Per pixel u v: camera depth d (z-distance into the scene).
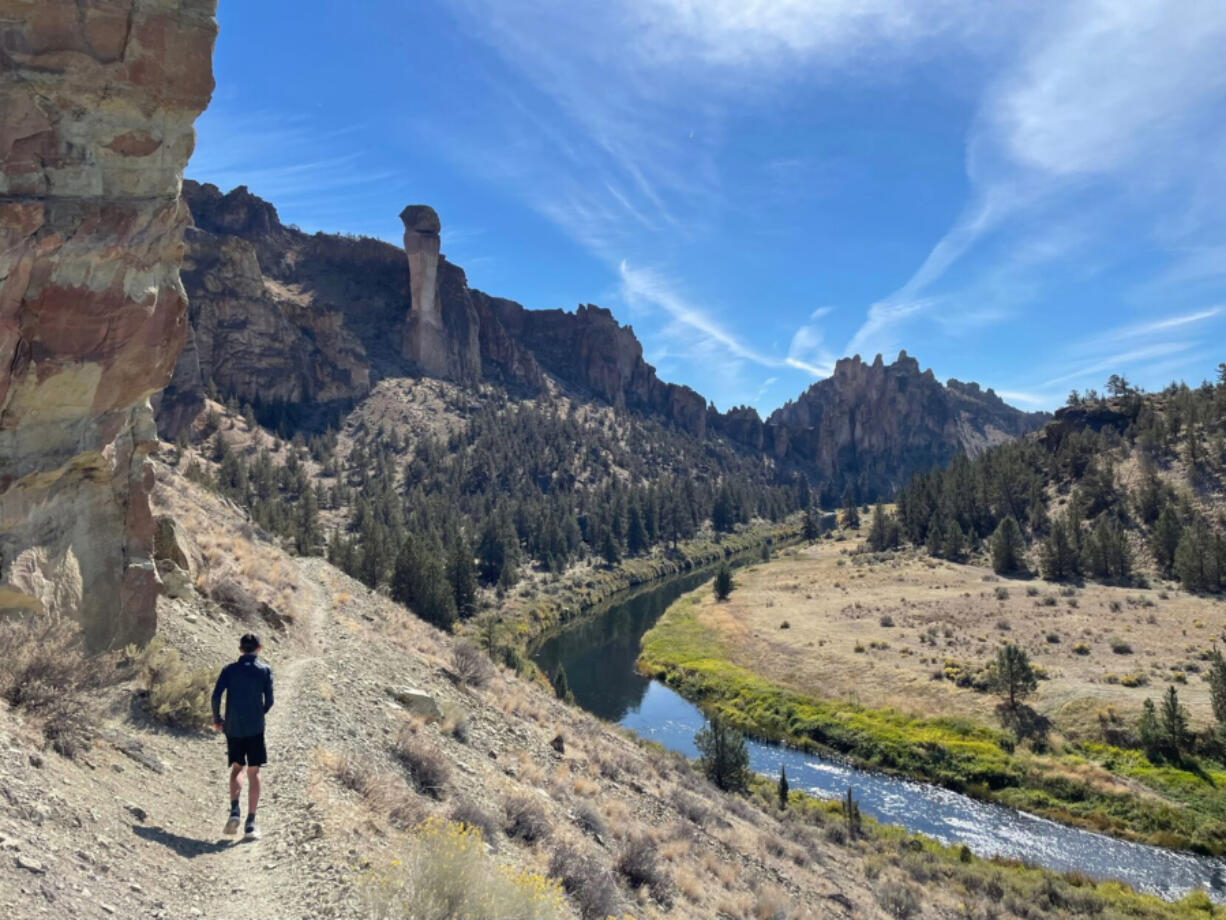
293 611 19.44
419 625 29.39
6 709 6.97
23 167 8.14
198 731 10.01
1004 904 24.08
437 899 5.74
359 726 12.05
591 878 9.77
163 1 9.28
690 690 64.88
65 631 8.40
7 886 4.53
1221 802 39.03
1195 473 110.75
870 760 49.44
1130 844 37.53
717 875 14.82
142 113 9.34
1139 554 98.94
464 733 15.16
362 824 8.06
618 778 18.84
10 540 8.66
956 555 117.19
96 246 8.93
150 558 11.52
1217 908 28.89
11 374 8.38
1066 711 50.22
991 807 42.44
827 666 64.81
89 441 9.83
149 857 6.11
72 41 8.52
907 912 19.17
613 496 161.75
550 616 93.44
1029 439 167.25
